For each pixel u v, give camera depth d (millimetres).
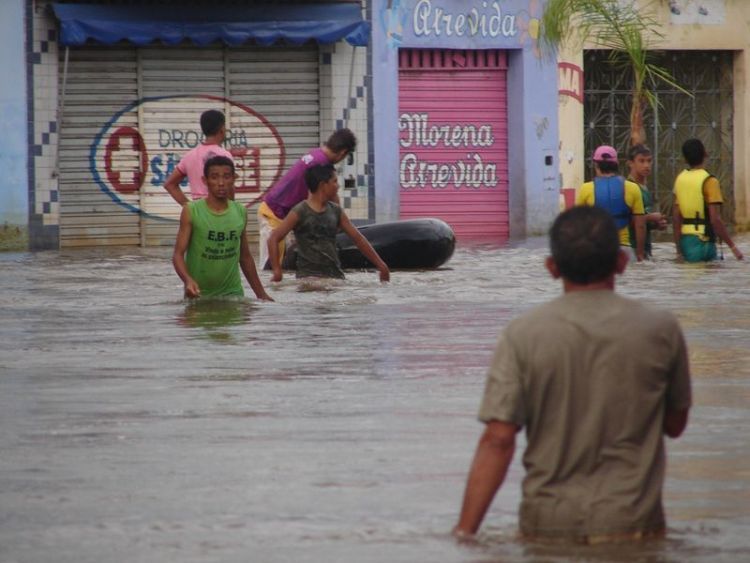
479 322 32781
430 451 17906
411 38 72000
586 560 12617
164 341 29406
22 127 65875
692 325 32281
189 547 13523
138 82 68000
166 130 68688
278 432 19219
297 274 41219
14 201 65812
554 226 13570
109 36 64625
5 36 65375
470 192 74875
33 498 15562
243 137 69750
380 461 17328
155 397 22188
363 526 14211
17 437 19031
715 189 49875
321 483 16188
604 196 48938
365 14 70625
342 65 70625
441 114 74125
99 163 67750
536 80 74688
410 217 74000
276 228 42906
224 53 69125
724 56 78438
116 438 18891
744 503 14953
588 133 76688
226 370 25125
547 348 13008
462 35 73125
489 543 13258
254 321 32875
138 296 39844
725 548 13008
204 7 67312
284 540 13734
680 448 17906
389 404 21375
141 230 68500
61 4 65438
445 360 26312
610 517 12938
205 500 15414
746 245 63219
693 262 50219
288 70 70062
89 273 48969
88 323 33000
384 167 71750
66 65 64938
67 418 20438
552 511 13031
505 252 59406
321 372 24797
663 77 73062
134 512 14898
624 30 71938
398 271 48594
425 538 13648
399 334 30422
